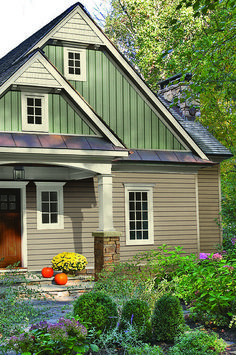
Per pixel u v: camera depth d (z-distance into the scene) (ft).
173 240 60.49
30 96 50.08
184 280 34.47
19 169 51.01
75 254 52.90
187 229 61.52
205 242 64.54
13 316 26.50
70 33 58.03
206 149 64.95
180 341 25.55
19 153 47.26
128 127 60.23
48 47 57.52
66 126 51.47
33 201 54.54
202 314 31.68
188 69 41.55
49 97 51.01
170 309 27.45
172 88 73.15
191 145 62.64
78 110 52.16
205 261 37.63
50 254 54.70
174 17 93.45
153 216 59.52
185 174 62.18
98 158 51.21
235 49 44.32
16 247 54.29
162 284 33.81
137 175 58.95
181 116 72.23
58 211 55.62
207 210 65.26
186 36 88.84
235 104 79.51
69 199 56.29
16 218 54.65
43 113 50.52
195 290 33.12
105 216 51.37
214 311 31.35
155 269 42.86
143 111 61.26
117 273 42.27
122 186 57.93
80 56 58.95
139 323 26.71
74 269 51.96
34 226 54.34
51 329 21.62
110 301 27.09
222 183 84.84
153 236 59.21
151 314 29.50
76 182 56.75
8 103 49.08
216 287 31.86
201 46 43.52
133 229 58.29
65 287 47.78
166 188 60.70
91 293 27.37
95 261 52.19
